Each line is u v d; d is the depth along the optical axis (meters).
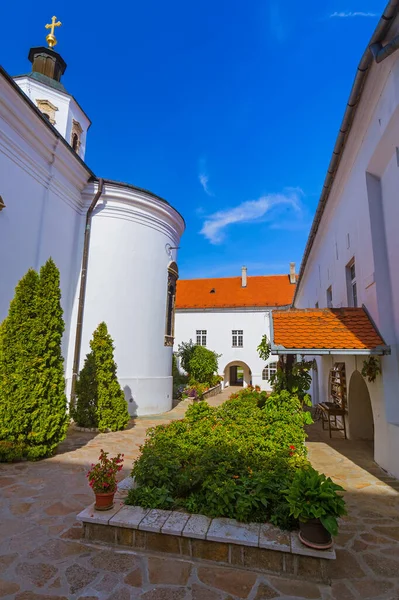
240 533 3.45
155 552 3.56
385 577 3.31
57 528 4.10
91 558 3.47
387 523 4.49
